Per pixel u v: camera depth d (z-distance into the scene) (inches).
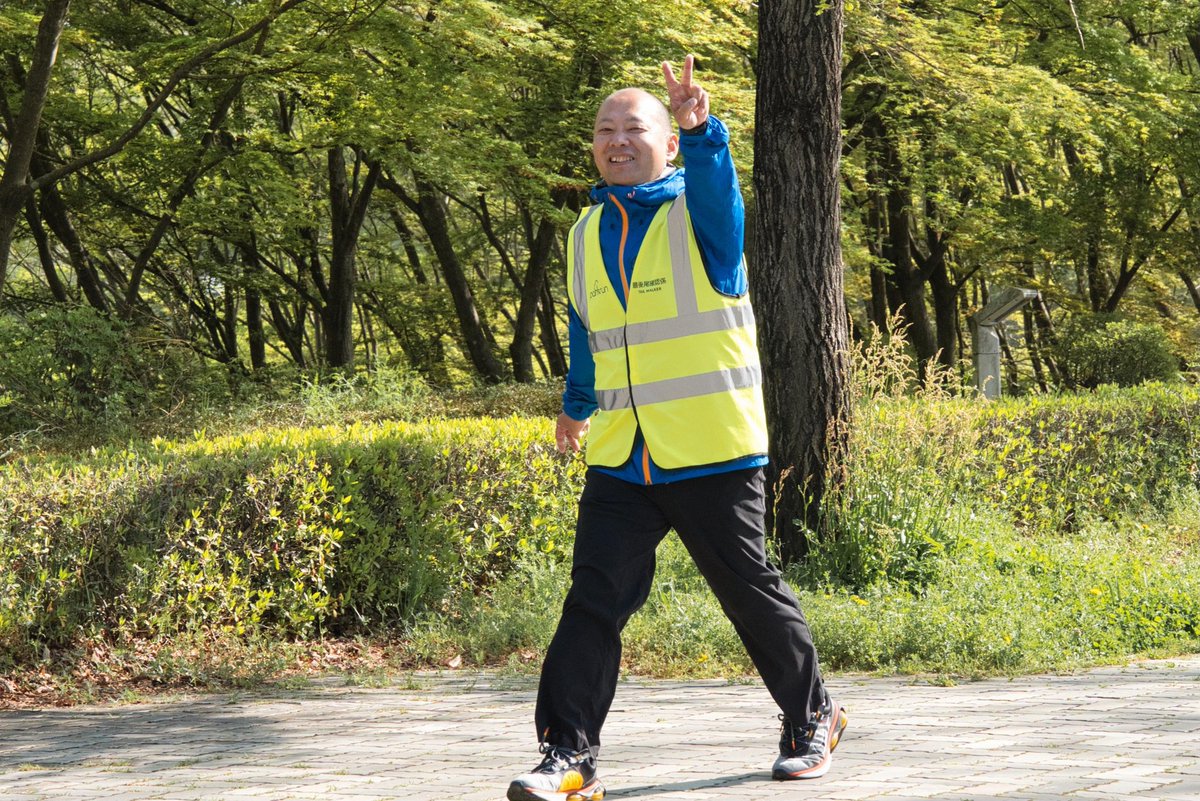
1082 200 1724.9
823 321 568.7
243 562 492.7
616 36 1130.0
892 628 445.7
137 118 1336.1
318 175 1847.9
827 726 249.0
